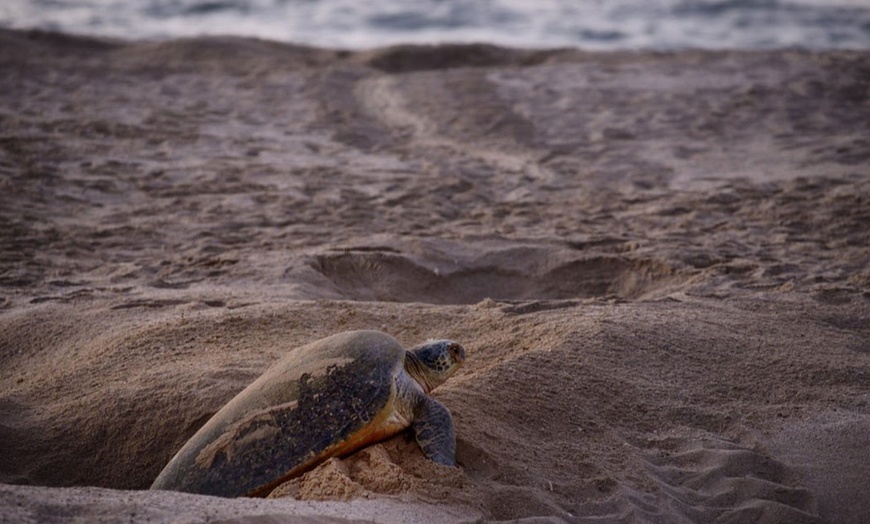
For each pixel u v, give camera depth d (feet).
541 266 21.98
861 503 11.09
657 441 12.51
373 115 39.55
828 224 24.75
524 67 49.21
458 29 68.54
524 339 15.37
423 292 21.03
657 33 66.74
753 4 76.84
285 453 10.69
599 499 11.01
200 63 48.55
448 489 10.37
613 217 26.18
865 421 12.75
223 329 16.08
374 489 10.31
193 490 10.51
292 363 11.65
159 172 29.99
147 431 13.34
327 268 21.39
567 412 12.96
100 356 15.49
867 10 74.13
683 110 39.45
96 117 36.65
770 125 36.86
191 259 21.84
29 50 49.26
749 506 10.87
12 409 14.21
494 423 12.40
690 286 19.67
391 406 11.08
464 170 31.45
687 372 14.33
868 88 42.22
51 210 25.90
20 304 18.70
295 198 27.66
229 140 34.50
